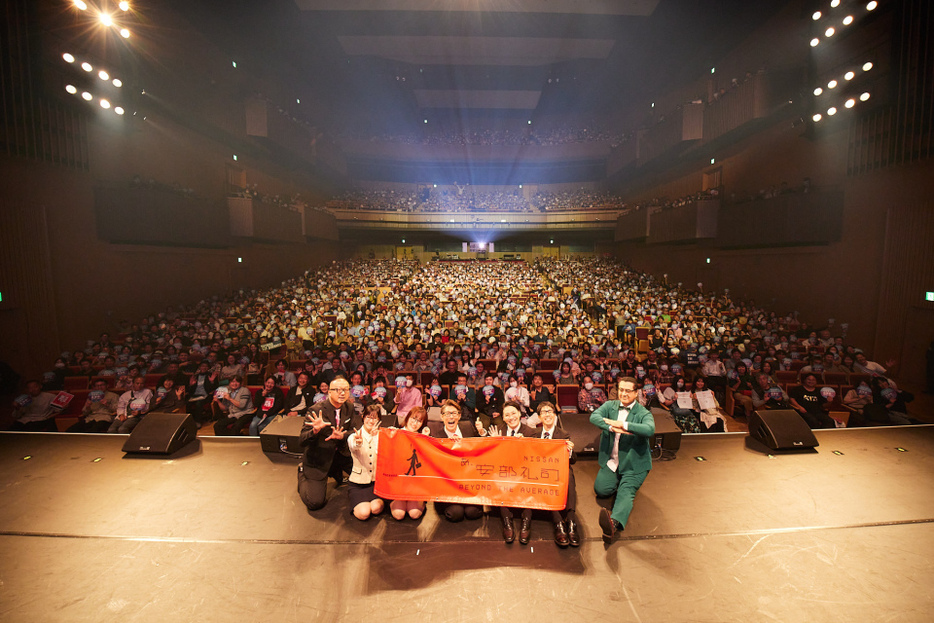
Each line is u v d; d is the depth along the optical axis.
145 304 14.82
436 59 25.86
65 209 12.09
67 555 3.34
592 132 32.66
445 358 9.94
